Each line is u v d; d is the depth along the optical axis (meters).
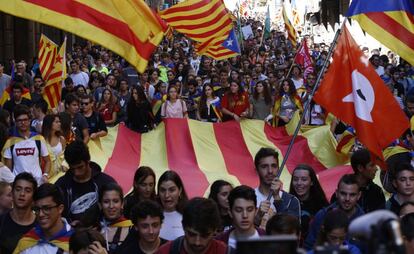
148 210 8.81
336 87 12.64
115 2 11.81
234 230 9.22
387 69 30.42
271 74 31.20
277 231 8.59
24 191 9.53
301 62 32.62
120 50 11.81
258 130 19.75
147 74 30.27
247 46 56.72
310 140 19.22
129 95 25.16
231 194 9.03
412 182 10.94
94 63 40.31
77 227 9.80
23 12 11.46
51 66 20.62
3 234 9.60
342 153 18.59
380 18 14.18
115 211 10.12
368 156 11.87
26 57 44.78
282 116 23.19
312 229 10.16
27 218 9.66
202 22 27.28
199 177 17.75
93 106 20.45
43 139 14.02
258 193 11.17
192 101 27.02
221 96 25.47
